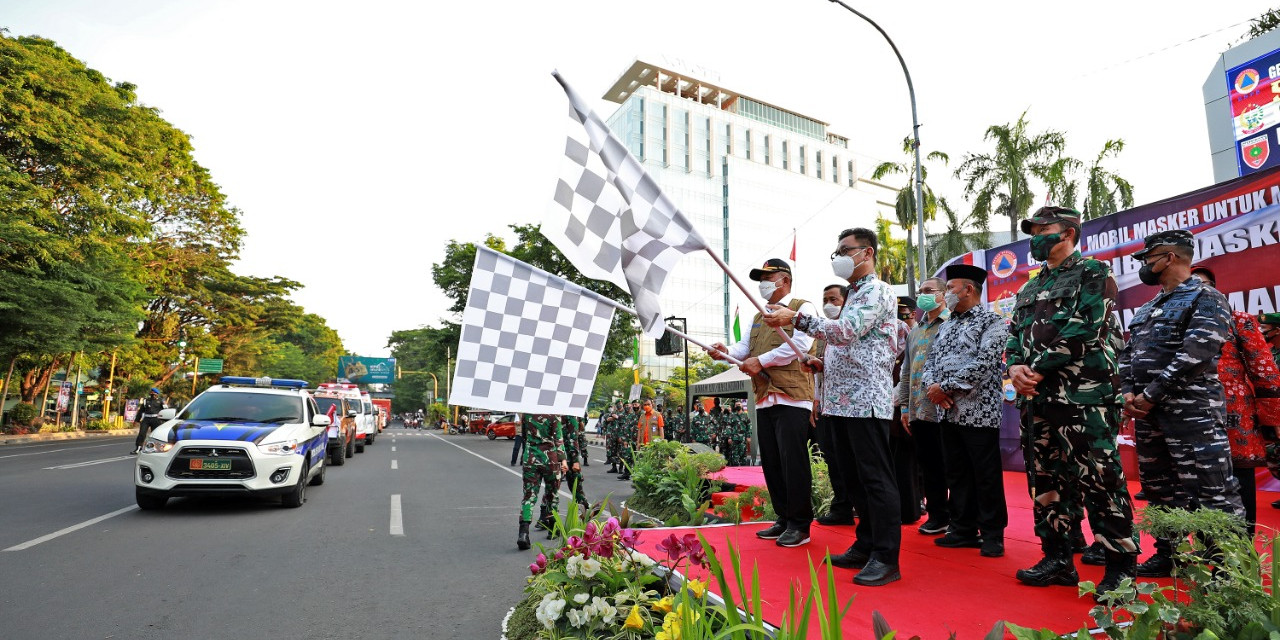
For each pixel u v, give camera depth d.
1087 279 3.02
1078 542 3.68
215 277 41.69
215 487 7.52
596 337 3.21
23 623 3.84
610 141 3.35
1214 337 3.38
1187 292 3.69
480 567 5.34
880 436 3.32
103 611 4.08
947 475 4.25
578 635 2.86
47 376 32.53
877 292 3.43
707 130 83.88
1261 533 3.06
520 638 3.42
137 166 26.30
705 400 29.06
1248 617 1.88
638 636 2.77
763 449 4.48
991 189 22.80
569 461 7.20
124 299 27.78
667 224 3.28
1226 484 3.36
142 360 39.44
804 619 2.03
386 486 10.78
